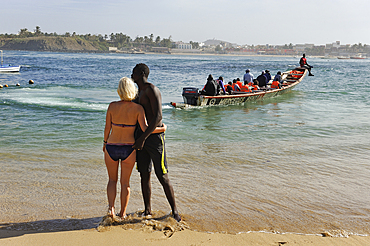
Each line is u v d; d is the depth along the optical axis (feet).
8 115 34.40
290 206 13.69
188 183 15.97
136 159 12.25
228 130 29.76
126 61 238.27
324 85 80.53
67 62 200.75
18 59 232.73
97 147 22.41
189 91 44.93
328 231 11.60
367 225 12.19
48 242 10.16
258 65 215.92
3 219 11.75
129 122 11.53
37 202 13.37
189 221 12.06
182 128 30.53
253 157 20.84
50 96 51.47
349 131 29.63
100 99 49.73
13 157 19.54
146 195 12.38
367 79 100.17
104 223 11.48
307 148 23.40
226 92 51.24
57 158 19.60
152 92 11.36
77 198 13.91
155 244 10.27
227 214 12.75
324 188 15.83
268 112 41.63
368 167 19.26
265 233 11.30
